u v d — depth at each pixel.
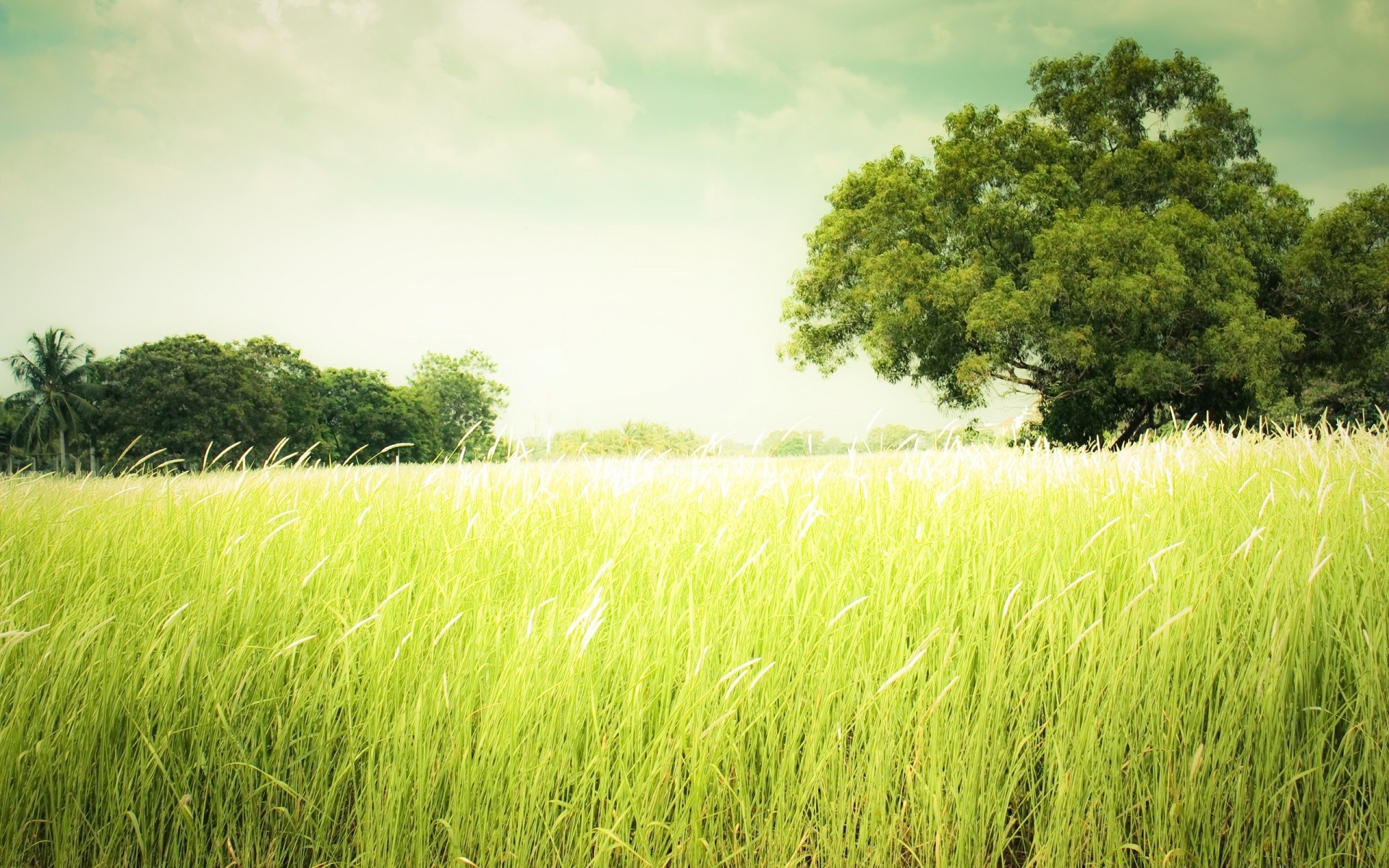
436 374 68.88
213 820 2.30
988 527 3.56
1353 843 2.19
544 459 4.88
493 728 2.13
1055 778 2.27
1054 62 24.67
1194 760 2.09
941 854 2.05
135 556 3.42
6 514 4.30
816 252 25.73
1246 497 4.38
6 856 2.12
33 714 2.34
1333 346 21.25
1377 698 2.32
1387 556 3.10
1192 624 2.59
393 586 2.94
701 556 3.10
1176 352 20.78
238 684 2.43
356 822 2.24
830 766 2.25
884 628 2.55
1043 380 22.33
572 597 2.78
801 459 5.20
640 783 2.05
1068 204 22.03
